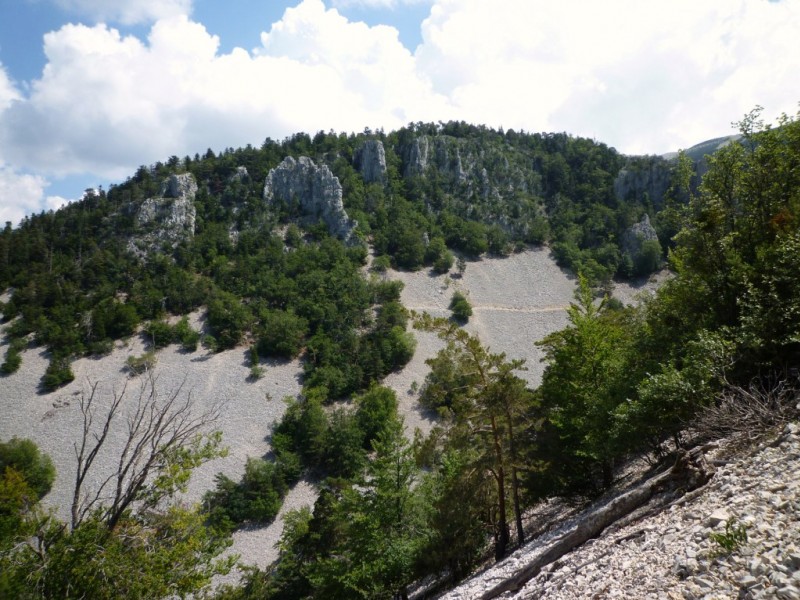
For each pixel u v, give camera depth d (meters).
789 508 7.61
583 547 11.73
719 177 21.92
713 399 14.34
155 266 140.75
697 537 8.34
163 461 19.19
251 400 94.50
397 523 26.33
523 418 23.16
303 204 173.25
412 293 145.12
